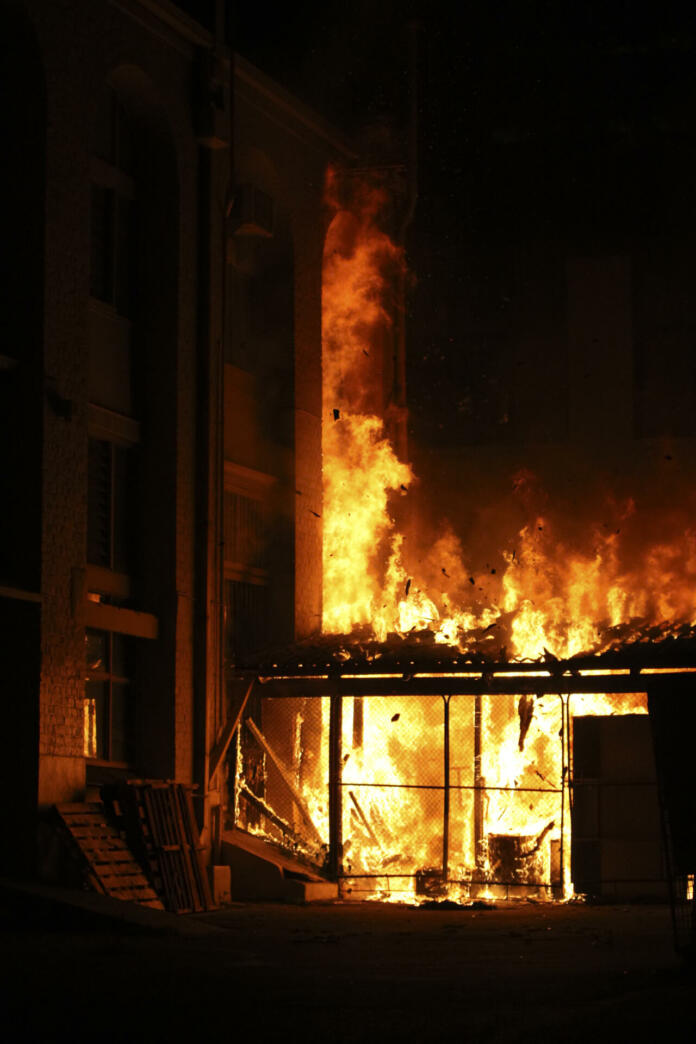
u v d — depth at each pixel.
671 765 18.03
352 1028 13.13
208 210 31.48
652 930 23.28
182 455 30.52
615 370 39.16
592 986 16.06
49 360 25.98
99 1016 13.84
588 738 30.75
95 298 29.28
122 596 29.52
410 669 31.12
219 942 21.45
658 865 29.77
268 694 32.25
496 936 22.61
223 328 32.00
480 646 32.09
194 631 30.61
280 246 35.50
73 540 26.39
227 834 30.97
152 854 26.44
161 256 30.67
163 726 29.59
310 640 33.91
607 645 31.14
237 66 32.19
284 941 21.73
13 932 22.31
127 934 22.36
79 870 24.86
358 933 23.09
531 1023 13.24
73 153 26.98
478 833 31.27
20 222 26.25
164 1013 14.05
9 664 25.34
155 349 30.50
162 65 30.22
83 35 27.47
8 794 25.05
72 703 26.06
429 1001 15.03
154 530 30.16
